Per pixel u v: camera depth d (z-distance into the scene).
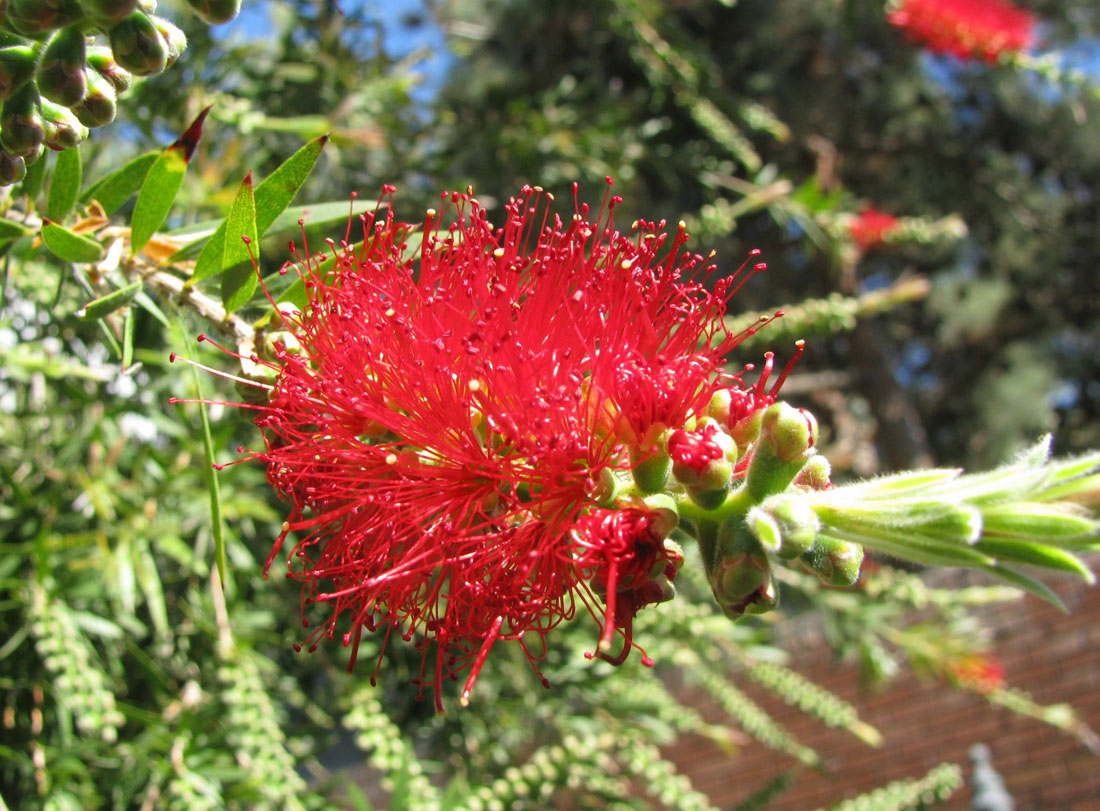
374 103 5.02
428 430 1.59
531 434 1.50
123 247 1.87
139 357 3.07
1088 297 12.10
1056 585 7.21
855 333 10.12
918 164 10.12
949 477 1.28
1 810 2.85
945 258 11.00
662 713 4.50
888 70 9.48
